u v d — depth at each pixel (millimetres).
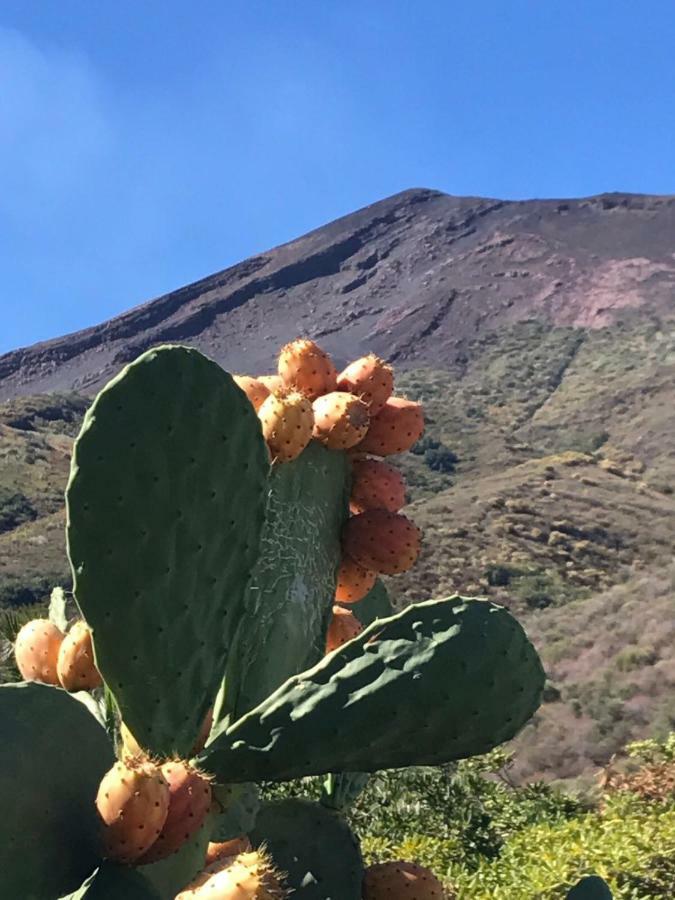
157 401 2336
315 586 2811
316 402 2873
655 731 16531
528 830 7586
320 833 2629
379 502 2990
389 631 2289
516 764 16891
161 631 2311
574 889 2707
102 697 2938
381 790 7945
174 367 2363
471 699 2250
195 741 2457
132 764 2014
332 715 2238
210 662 2393
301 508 2777
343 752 2246
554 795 9203
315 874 2584
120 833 1953
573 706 18094
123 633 2287
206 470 2369
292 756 2246
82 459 2281
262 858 1811
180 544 2336
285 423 2670
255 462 2475
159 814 1969
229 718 2561
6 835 1902
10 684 2033
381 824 7824
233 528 2424
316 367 2932
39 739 1987
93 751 2064
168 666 2320
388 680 2240
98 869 1977
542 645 22266
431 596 31812
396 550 2912
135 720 2307
